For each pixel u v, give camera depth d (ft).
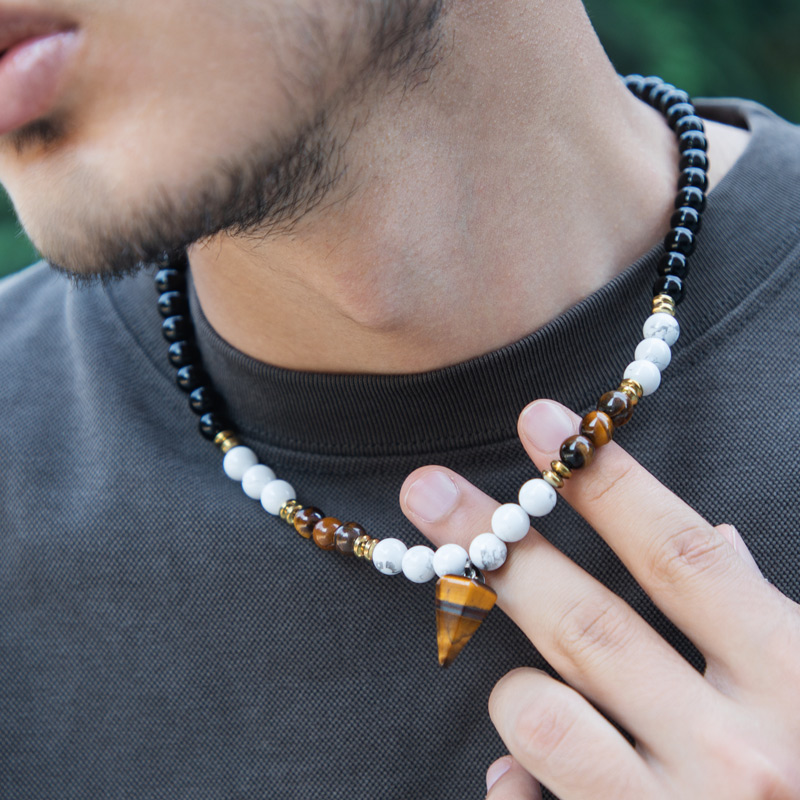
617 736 0.78
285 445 0.93
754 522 0.85
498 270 0.86
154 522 0.92
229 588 0.90
